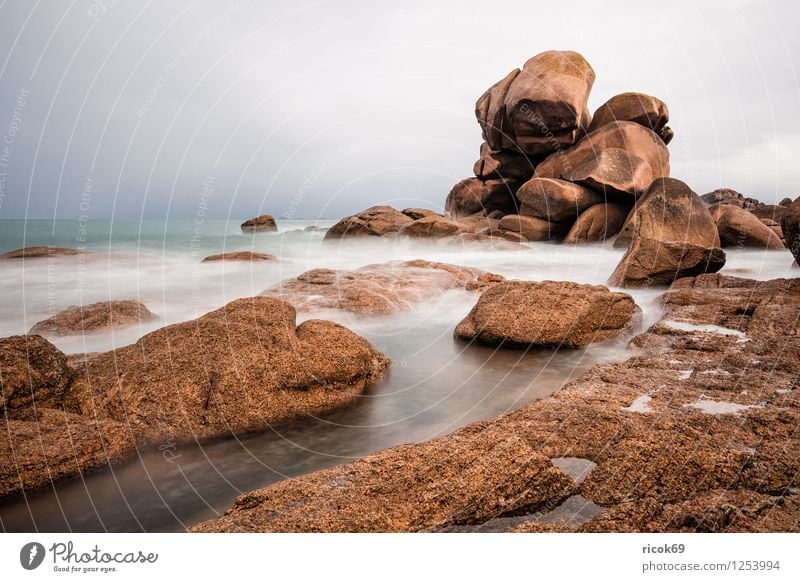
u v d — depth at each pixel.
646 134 28.69
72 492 4.82
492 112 32.34
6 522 4.39
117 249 28.06
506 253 24.88
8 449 4.93
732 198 49.94
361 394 7.30
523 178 33.59
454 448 4.66
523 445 4.66
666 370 7.19
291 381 6.81
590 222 26.14
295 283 14.39
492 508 4.03
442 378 7.99
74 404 6.10
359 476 4.31
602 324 9.67
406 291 13.45
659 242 14.84
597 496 4.24
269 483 5.04
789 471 4.41
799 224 12.14
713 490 4.25
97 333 10.20
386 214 30.56
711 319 10.05
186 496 4.80
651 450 4.75
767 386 6.32
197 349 6.91
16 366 5.88
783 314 9.38
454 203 36.94
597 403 5.88
